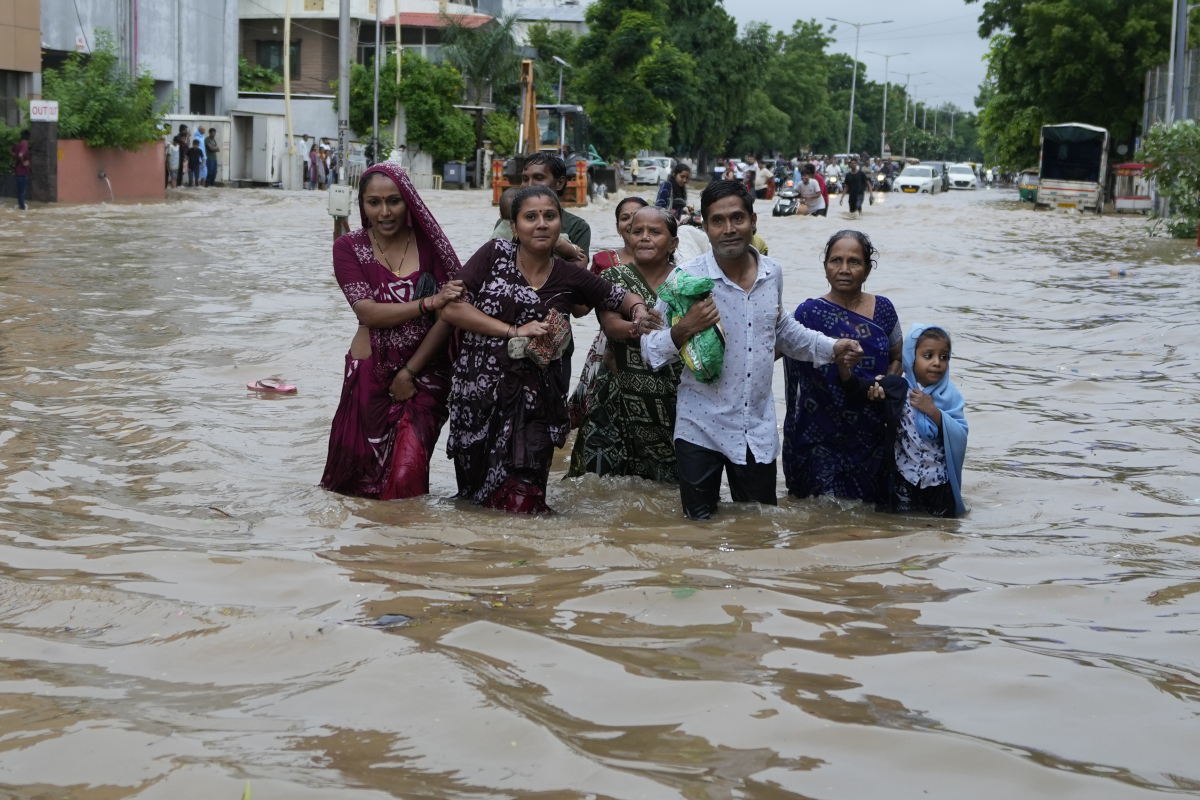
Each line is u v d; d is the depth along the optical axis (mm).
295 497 5477
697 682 3193
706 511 5367
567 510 5480
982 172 101312
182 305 11859
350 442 5629
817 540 4906
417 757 2736
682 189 13125
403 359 5660
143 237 19625
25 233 19562
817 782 2652
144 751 2746
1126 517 5508
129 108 29172
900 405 5590
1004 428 7547
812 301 5879
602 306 5551
